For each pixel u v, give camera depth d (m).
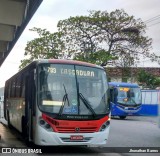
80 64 11.78
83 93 11.42
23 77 14.38
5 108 22.30
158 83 49.97
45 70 11.39
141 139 15.88
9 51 25.19
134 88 31.34
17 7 15.51
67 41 47.19
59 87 11.28
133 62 46.75
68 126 10.91
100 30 46.56
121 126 22.78
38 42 48.09
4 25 18.09
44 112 10.92
